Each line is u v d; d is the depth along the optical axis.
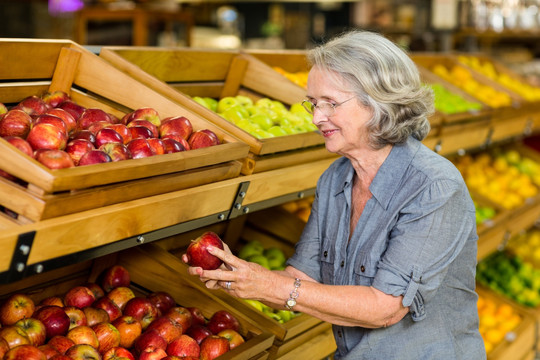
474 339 1.78
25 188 1.33
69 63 2.10
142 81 2.20
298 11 12.35
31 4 6.96
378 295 1.56
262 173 2.07
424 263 1.54
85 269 2.10
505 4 6.64
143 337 1.77
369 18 7.00
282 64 3.38
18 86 1.97
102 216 1.44
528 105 4.51
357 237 1.67
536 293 4.30
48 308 1.67
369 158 1.64
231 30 11.56
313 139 2.30
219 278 1.49
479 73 4.86
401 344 1.67
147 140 1.71
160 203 1.59
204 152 1.73
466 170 4.54
